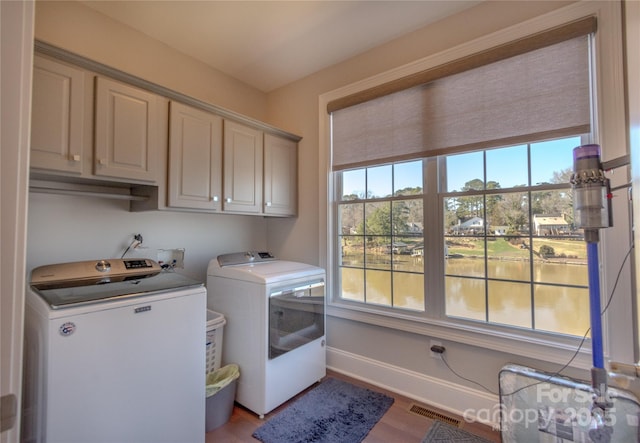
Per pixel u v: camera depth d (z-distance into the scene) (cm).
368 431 179
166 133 190
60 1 183
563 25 163
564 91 164
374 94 234
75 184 185
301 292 222
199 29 217
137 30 217
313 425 185
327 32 221
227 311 216
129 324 135
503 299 186
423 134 213
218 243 267
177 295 153
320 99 270
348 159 253
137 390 136
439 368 206
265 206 254
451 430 179
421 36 216
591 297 103
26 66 57
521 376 162
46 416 112
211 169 214
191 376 157
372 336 238
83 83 156
